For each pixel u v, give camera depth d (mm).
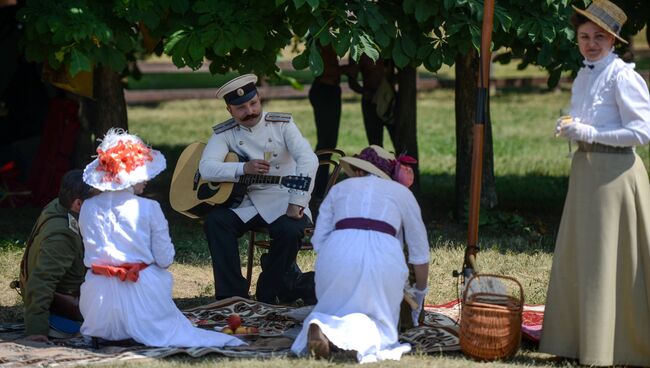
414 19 11555
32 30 11195
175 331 8148
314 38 10914
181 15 11367
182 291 10781
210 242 9547
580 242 7590
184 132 26875
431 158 22422
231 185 9445
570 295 7703
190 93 34312
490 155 14695
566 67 12211
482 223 14211
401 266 7914
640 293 7570
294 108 32469
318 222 8141
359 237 7855
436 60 11430
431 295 10523
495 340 7633
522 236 13789
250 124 9492
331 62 15352
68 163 15656
